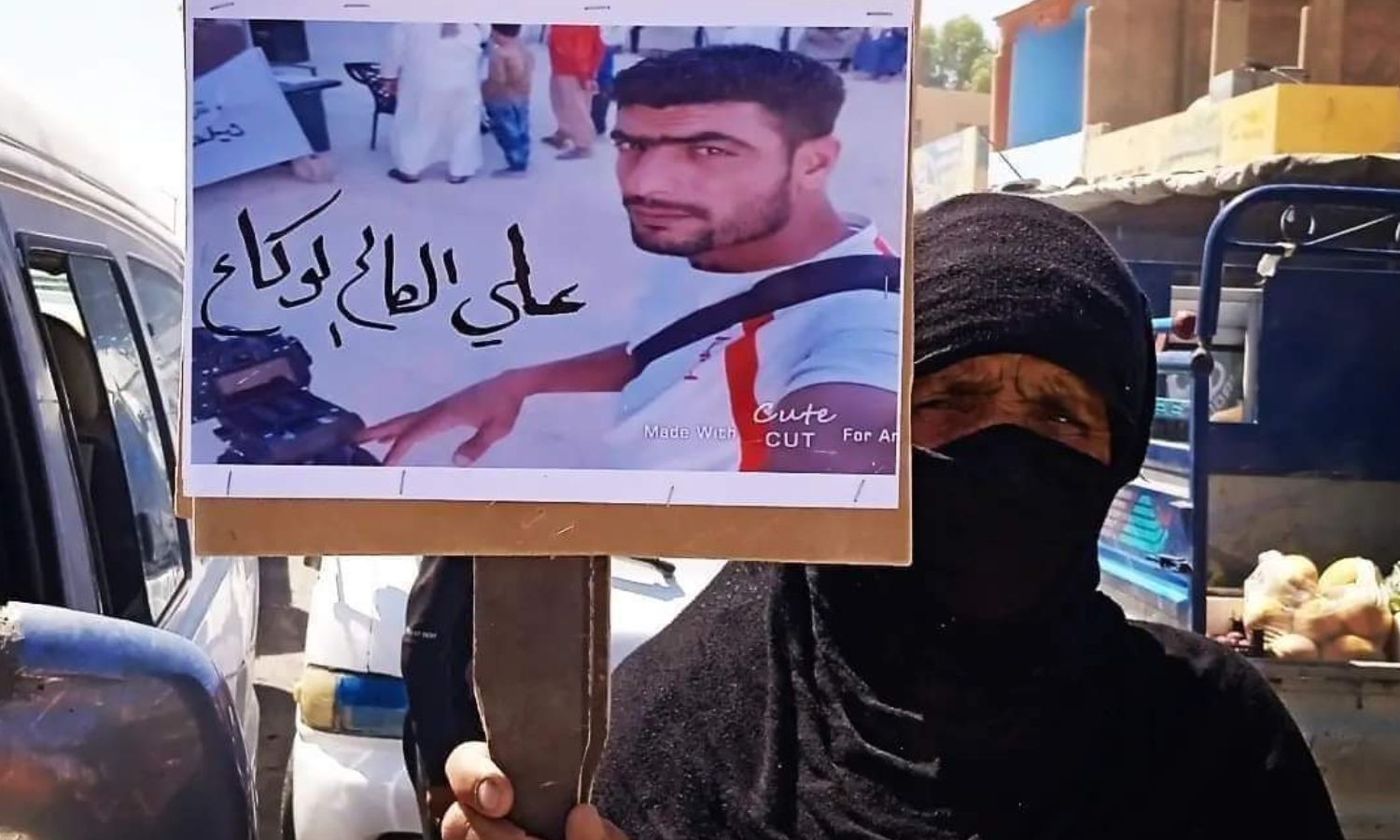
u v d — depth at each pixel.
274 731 5.55
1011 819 1.51
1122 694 1.57
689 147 1.11
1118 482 1.60
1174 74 12.97
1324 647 3.78
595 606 1.16
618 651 3.26
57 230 2.50
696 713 1.67
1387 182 4.99
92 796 1.29
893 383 1.12
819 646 1.60
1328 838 1.57
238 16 1.10
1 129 2.27
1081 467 1.54
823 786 1.55
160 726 1.34
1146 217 6.10
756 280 1.12
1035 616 1.54
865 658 1.57
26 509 2.01
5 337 2.08
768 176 1.11
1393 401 4.80
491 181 1.11
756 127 1.11
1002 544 1.52
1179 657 1.62
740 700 1.65
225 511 1.11
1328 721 3.33
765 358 1.12
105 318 2.86
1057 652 1.54
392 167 1.11
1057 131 14.95
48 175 2.50
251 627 3.59
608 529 1.12
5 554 1.95
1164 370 4.33
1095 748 1.54
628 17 1.10
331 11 1.10
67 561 2.09
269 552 1.11
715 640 1.72
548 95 1.11
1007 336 1.49
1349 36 11.09
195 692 1.37
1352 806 3.33
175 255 4.02
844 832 1.52
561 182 1.11
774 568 1.67
